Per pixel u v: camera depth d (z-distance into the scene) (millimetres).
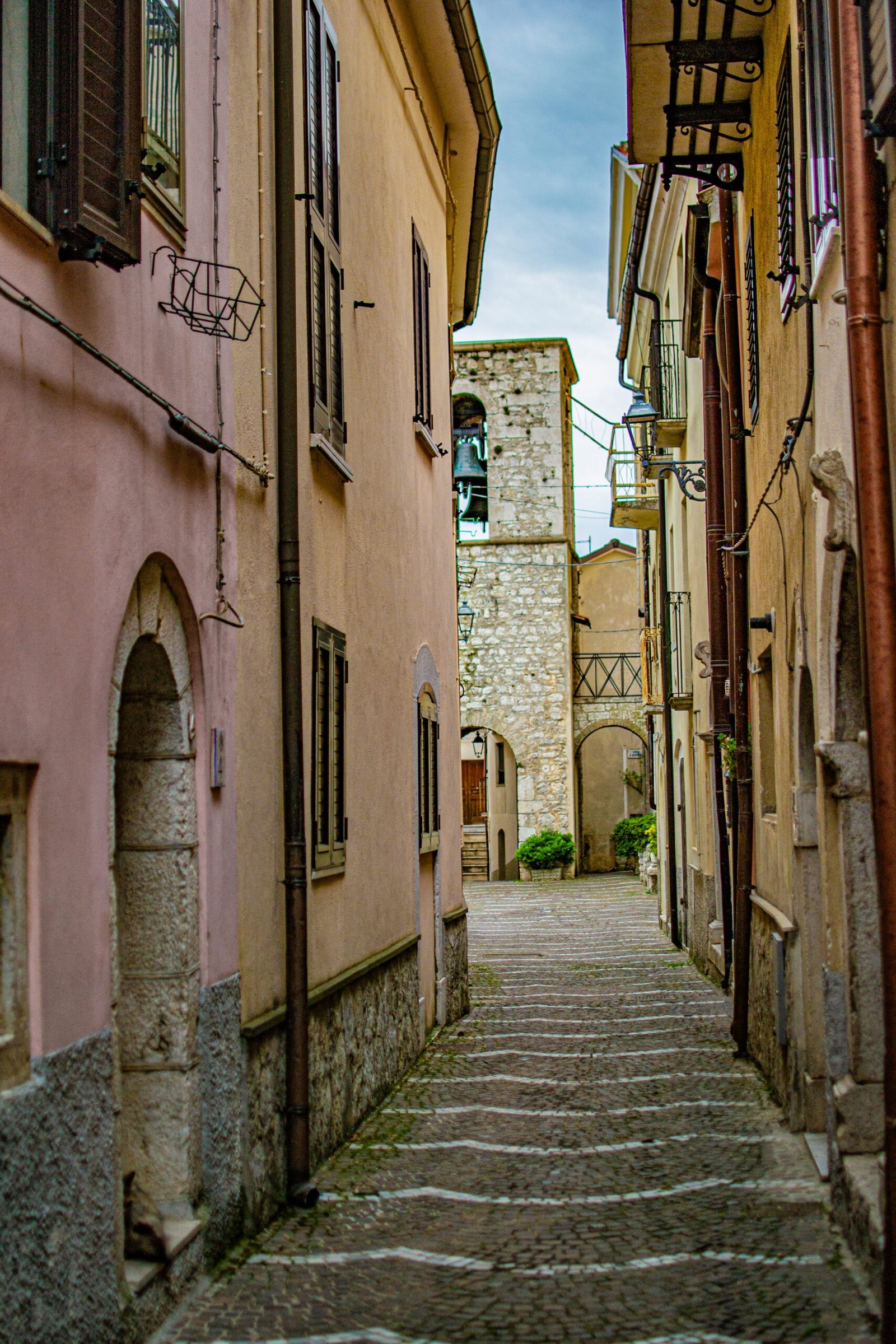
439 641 12961
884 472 4426
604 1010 13148
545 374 36406
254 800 6355
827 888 6039
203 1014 5457
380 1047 8969
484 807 38344
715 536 12664
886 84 4125
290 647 6891
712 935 14969
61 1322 3877
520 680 35844
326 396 7996
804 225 6484
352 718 8695
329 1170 7105
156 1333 4699
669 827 20094
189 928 5375
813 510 6531
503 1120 8297
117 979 4562
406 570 11016
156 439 5078
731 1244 5586
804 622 6988
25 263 3910
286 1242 5840
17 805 3814
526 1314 4867
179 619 5398
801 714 7309
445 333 14086
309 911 7297
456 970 12875
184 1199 5203
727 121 9000
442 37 12156
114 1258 4359
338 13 8836
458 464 28375
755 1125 7871
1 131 3861
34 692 3908
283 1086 6578
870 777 4562
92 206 4125
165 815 5340
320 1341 4637
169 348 5301
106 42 4270
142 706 5367
